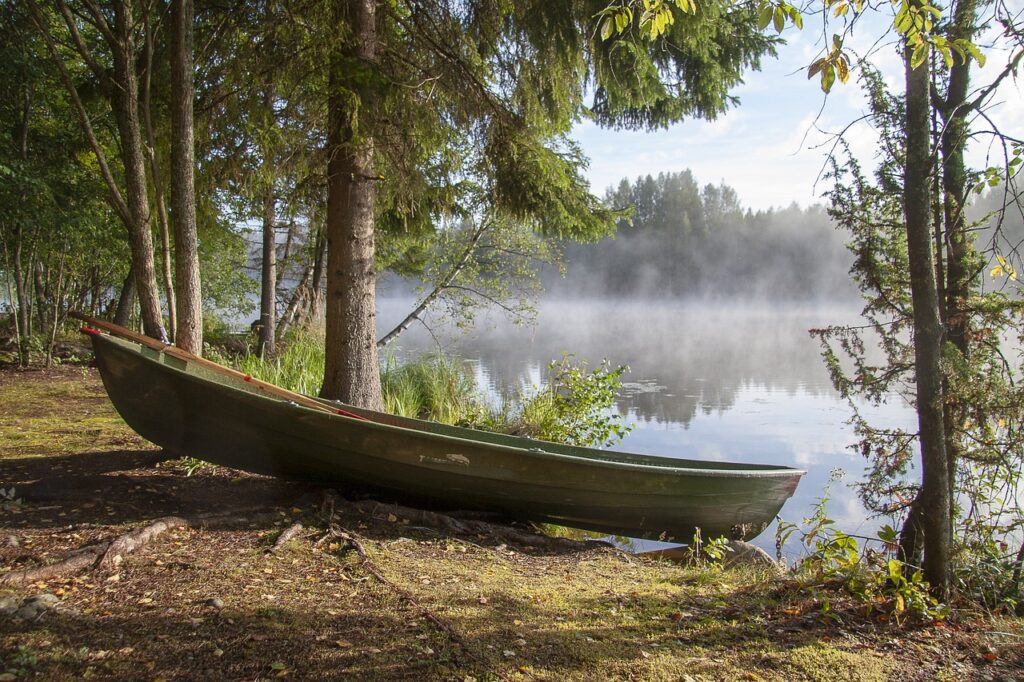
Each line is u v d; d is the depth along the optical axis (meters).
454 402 10.17
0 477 4.98
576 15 7.16
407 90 6.51
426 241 11.96
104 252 12.66
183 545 3.70
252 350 13.25
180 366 5.41
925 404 3.46
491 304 14.00
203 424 4.75
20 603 2.82
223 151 7.49
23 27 9.76
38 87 10.40
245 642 2.67
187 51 5.64
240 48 6.91
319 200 8.22
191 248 5.74
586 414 8.77
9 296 12.01
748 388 14.26
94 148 6.04
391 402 9.12
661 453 8.91
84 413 8.07
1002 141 3.24
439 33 7.22
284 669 2.48
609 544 4.88
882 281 4.32
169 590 3.11
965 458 3.99
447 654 2.69
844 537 3.65
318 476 4.95
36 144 11.17
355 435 4.61
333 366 6.55
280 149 7.06
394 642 2.77
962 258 4.11
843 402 12.57
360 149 6.38
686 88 8.93
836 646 2.98
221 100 6.94
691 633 3.08
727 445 9.34
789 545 5.82
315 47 6.38
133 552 3.51
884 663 2.83
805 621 3.26
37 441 6.40
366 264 6.59
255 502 4.71
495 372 16.03
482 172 8.13
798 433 10.08
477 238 12.82
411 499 5.00
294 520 4.29
